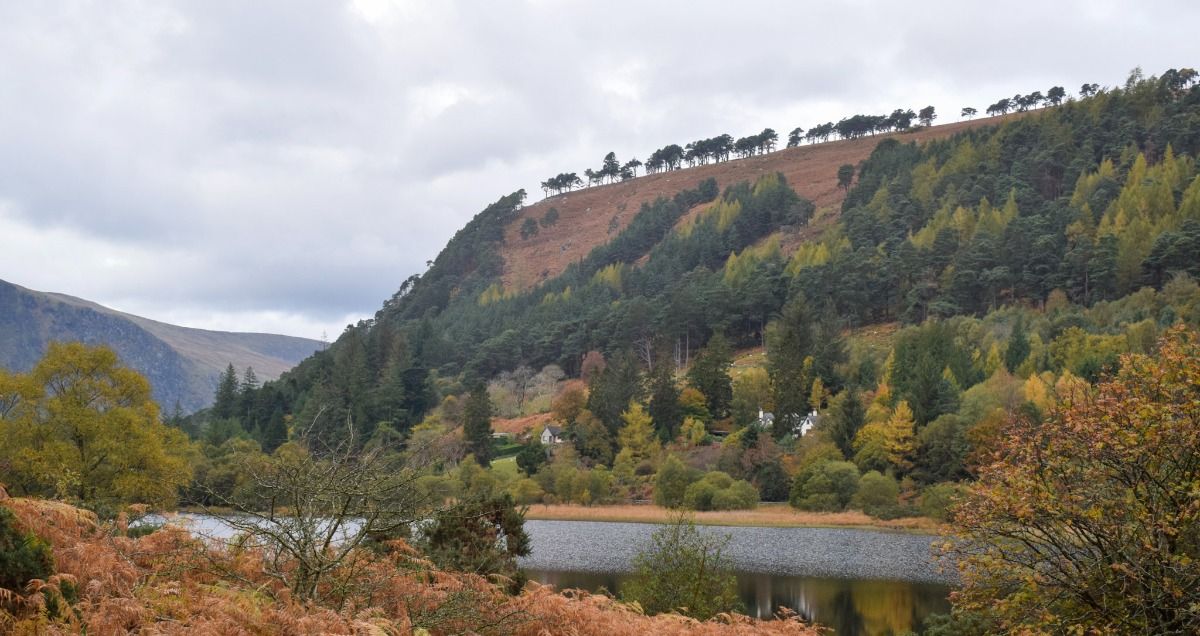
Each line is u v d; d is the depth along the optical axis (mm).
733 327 156375
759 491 81688
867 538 58531
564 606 13867
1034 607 12609
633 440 96188
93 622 8133
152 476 35000
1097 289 131625
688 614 21297
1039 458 12906
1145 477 12078
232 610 9109
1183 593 11172
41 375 35906
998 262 142750
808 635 17312
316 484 10711
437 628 11531
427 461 14133
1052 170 198000
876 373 111688
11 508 9906
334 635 9086
